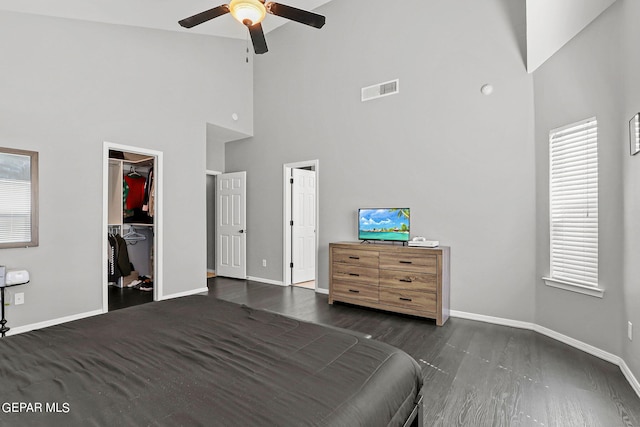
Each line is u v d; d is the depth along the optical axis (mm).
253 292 4750
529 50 3043
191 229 4566
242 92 5367
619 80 2416
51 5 2996
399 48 4066
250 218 5625
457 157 3664
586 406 1940
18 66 3025
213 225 6410
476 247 3555
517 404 1959
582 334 2752
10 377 1067
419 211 3916
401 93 4051
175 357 1238
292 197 5258
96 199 3557
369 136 4312
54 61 3254
